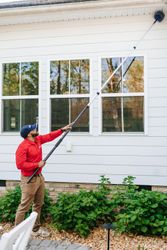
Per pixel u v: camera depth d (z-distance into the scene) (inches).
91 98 227.0
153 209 178.4
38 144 176.6
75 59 230.5
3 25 242.1
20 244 90.9
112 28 223.9
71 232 184.4
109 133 223.1
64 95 232.4
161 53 215.8
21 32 239.8
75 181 228.4
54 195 231.8
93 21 226.8
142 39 218.5
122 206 193.8
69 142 229.0
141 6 209.8
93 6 213.5
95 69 227.1
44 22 234.8
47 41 235.3
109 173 222.8
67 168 229.9
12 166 239.8
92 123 226.4
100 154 224.7
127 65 221.1
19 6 219.5
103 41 225.8
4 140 241.6
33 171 170.2
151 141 216.4
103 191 199.8
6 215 198.7
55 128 234.1
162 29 215.6
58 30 233.1
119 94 221.6
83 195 196.5
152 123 216.4
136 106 220.1
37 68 237.6
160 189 214.8
